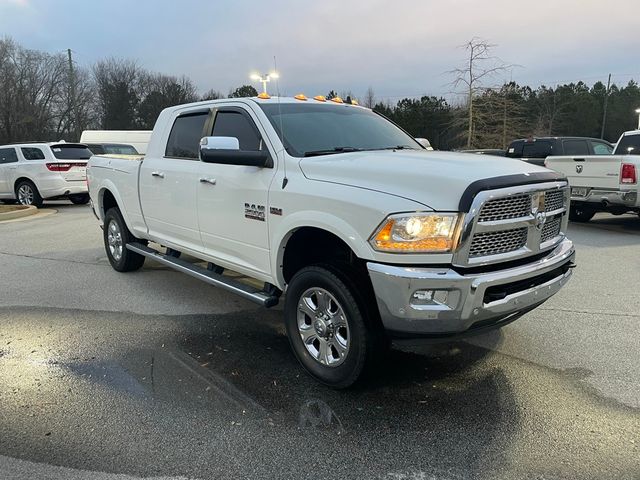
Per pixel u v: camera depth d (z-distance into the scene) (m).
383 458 2.78
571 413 3.19
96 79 64.62
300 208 3.55
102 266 7.08
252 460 2.76
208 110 4.79
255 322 4.86
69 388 3.56
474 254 3.05
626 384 3.56
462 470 2.68
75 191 14.38
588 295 5.59
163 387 3.57
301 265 3.97
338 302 3.37
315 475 2.65
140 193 5.64
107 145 20.41
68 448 2.87
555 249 3.68
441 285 2.93
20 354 4.12
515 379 3.65
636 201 8.94
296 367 3.89
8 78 52.75
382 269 3.02
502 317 3.27
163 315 5.05
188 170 4.79
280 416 3.19
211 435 2.99
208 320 4.91
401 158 3.58
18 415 3.21
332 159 3.66
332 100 5.09
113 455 2.80
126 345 4.30
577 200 9.93
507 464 2.71
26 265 7.16
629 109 71.81
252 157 3.89
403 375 3.73
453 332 3.06
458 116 33.97
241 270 4.37
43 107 56.22
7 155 14.66
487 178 3.05
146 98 67.06
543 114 57.44
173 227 5.17
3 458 2.78
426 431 3.02
